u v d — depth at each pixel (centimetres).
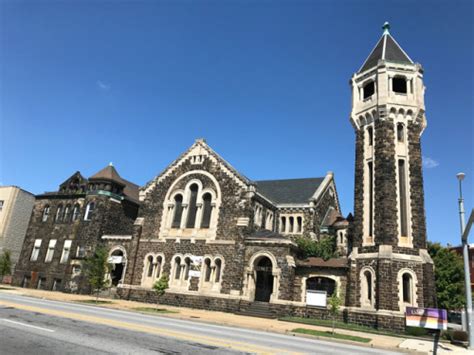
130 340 1272
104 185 4262
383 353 1554
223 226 3356
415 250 2683
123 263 3753
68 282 3978
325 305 2661
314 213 3912
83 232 4109
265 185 4706
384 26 3506
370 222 2908
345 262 3023
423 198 2812
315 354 1323
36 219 4556
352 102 3319
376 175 2903
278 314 2872
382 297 2558
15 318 1598
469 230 2008
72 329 1420
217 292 3164
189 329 1730
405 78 3117
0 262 4259
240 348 1288
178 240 3519
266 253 3089
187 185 3678
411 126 2978
